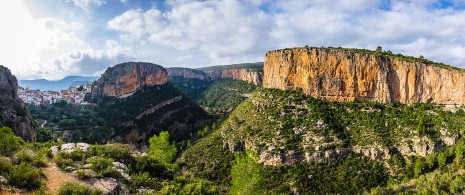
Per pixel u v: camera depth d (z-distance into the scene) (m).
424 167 75.75
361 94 104.44
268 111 107.81
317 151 84.69
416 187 61.38
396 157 80.75
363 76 103.94
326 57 108.81
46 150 36.41
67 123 139.12
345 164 81.38
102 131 142.75
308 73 111.81
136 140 158.62
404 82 100.50
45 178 28.19
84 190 25.36
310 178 79.00
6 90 88.94
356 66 104.50
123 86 197.62
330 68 108.06
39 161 31.52
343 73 106.12
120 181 31.81
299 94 113.06
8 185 24.30
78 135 130.12
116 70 199.75
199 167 94.56
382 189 67.56
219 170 90.06
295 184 77.12
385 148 82.19
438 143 81.00
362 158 82.69
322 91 108.69
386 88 101.94
